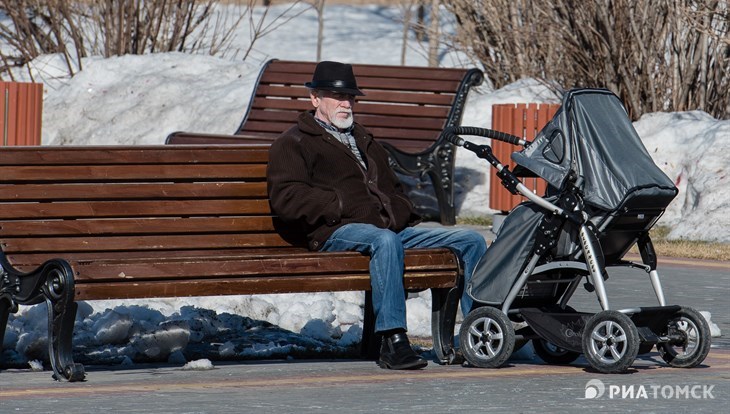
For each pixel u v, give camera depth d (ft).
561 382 55.88
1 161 59.98
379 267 59.26
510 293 60.13
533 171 60.08
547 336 59.88
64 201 60.95
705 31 142.10
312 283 58.54
